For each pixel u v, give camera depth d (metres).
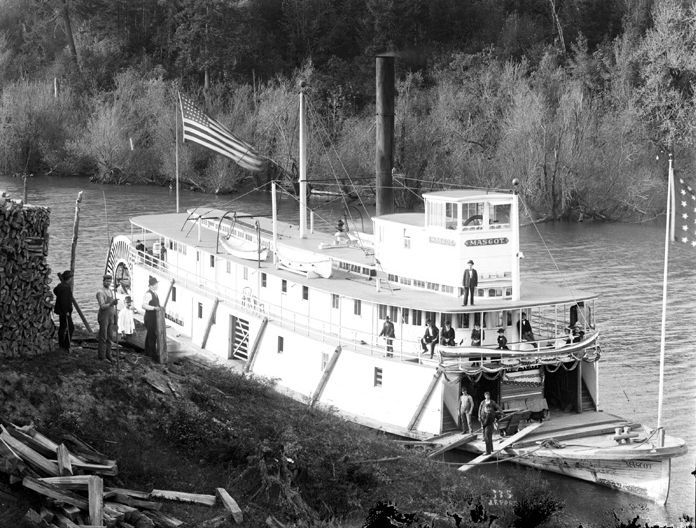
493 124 131.88
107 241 90.81
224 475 31.97
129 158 139.25
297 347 52.91
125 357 36.34
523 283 52.41
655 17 142.50
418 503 35.91
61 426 30.97
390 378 47.84
